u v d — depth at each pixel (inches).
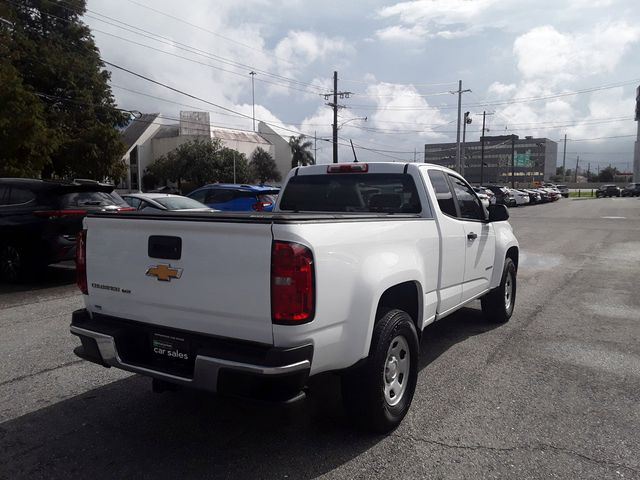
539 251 563.2
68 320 268.7
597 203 1927.9
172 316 131.7
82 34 1476.4
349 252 130.3
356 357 133.0
